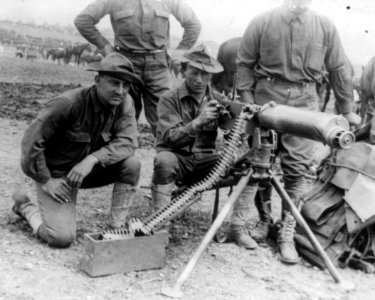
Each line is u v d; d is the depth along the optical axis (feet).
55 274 11.48
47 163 13.46
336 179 13.56
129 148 13.60
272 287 11.95
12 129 27.25
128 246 11.85
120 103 12.98
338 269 13.32
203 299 11.06
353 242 13.57
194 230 15.14
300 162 14.57
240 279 12.21
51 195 12.89
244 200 13.92
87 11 20.58
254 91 15.64
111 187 18.58
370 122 14.10
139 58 19.97
